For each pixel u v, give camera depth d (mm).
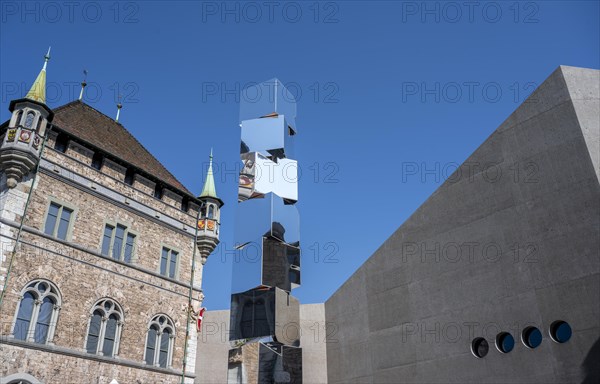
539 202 20156
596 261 17875
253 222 10023
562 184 19547
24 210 23625
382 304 26719
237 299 9680
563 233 19078
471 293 21906
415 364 23781
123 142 32375
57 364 23125
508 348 20109
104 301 25969
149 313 28047
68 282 24562
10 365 21438
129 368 26172
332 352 30438
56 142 26500
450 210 23922
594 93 20344
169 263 30328
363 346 27656
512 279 20406
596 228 18141
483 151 22969
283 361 9164
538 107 21078
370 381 26484
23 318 22562
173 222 31250
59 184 25641
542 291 19203
